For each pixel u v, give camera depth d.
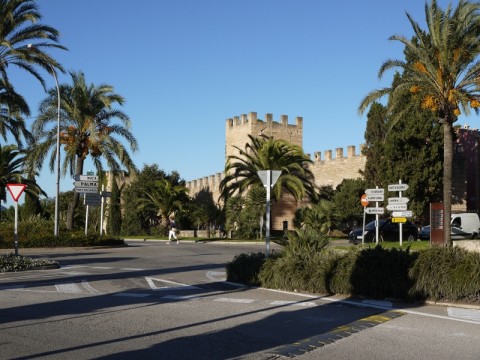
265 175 17.00
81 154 35.66
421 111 42.88
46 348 7.96
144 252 30.31
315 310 11.49
